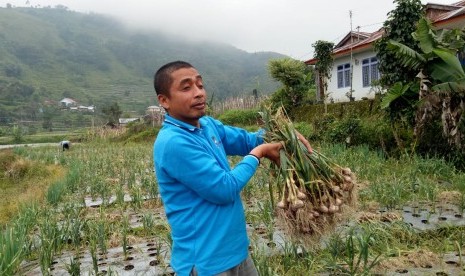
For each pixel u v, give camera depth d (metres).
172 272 4.28
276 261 4.18
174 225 2.22
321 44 18.94
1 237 4.60
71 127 77.62
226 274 2.18
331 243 3.92
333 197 2.69
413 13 10.41
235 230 2.23
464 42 9.55
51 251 4.73
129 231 5.84
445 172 8.07
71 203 7.15
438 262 4.07
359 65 19.48
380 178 7.42
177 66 2.20
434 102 9.15
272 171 2.79
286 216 2.59
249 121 23.34
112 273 4.30
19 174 13.95
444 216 5.62
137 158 15.37
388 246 4.29
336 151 10.59
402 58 9.55
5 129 61.31
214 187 2.09
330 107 17.27
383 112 12.52
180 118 2.22
